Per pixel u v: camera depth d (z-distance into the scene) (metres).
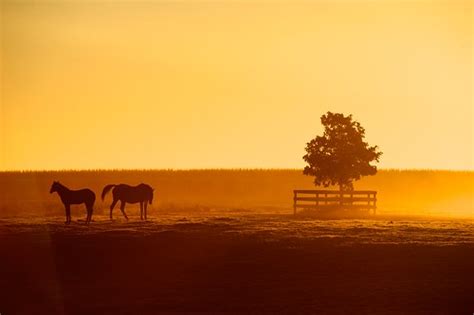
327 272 31.52
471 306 25.39
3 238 40.56
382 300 26.19
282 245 38.06
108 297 27.31
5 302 26.81
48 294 27.89
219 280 30.08
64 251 36.97
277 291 27.80
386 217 54.88
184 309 25.11
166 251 36.94
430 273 31.19
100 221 49.06
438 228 45.62
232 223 47.78
